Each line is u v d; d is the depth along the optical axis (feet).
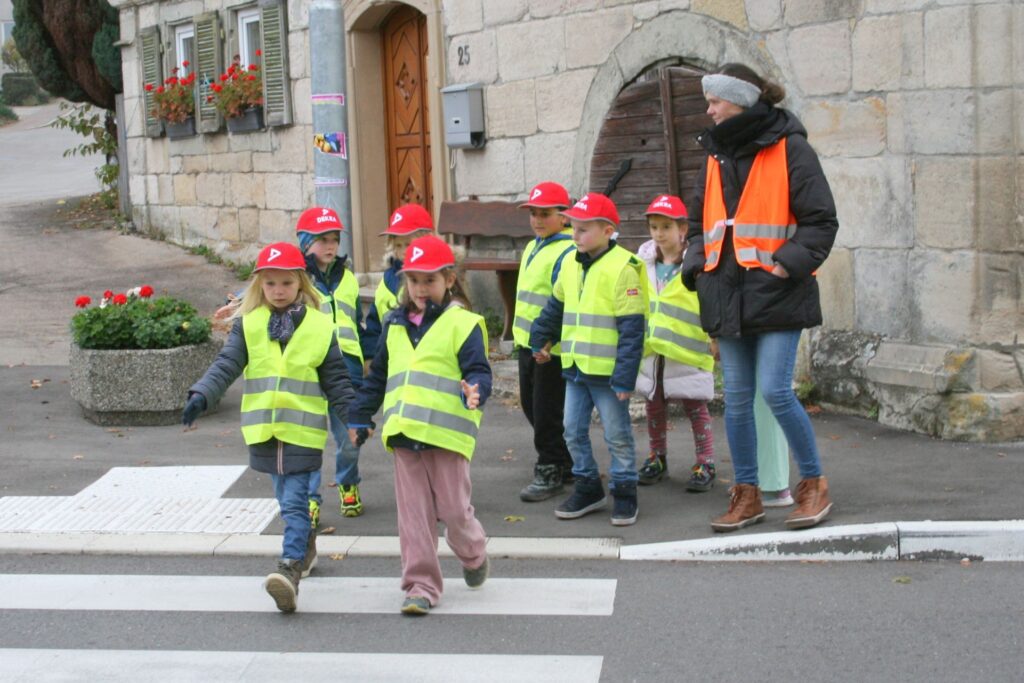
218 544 22.26
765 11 30.12
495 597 19.29
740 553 20.56
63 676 16.75
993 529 20.06
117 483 26.16
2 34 151.02
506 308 37.17
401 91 43.98
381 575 20.68
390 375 18.92
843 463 24.99
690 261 21.20
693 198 21.52
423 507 18.79
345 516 23.49
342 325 23.62
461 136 38.37
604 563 20.74
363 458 27.68
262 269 19.26
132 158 59.98
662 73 32.40
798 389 29.78
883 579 19.33
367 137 44.47
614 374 21.48
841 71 28.68
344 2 43.73
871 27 27.94
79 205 66.90
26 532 23.09
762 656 16.55
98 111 84.53
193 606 19.45
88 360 31.19
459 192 39.91
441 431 18.47
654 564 20.63
